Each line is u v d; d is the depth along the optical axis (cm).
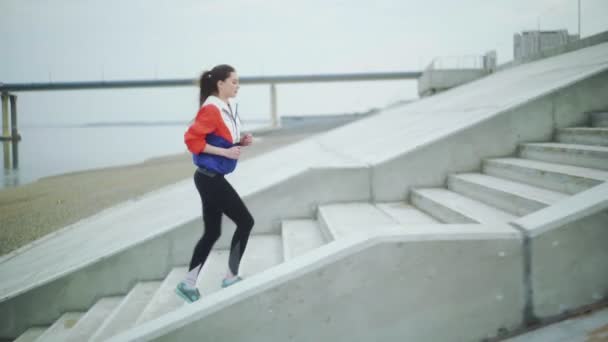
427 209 504
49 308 501
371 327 271
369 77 9288
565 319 265
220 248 536
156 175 2220
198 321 265
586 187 370
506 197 421
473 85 1706
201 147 353
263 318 268
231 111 371
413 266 268
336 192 564
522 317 269
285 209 561
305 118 8288
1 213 1274
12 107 9406
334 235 420
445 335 271
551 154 501
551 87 617
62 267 573
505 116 574
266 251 493
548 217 274
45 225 1043
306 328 270
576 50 1513
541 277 267
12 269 667
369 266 268
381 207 538
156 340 263
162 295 423
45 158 7200
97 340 367
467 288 269
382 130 1170
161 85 10156
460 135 569
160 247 508
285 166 966
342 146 1109
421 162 570
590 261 266
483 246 267
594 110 589
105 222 909
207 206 375
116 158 5956
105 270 504
